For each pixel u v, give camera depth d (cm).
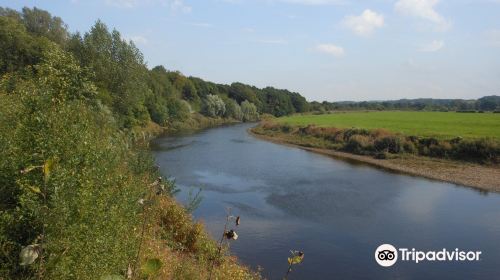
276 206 2164
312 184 2786
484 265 1423
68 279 452
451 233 1786
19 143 549
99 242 489
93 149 593
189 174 2925
